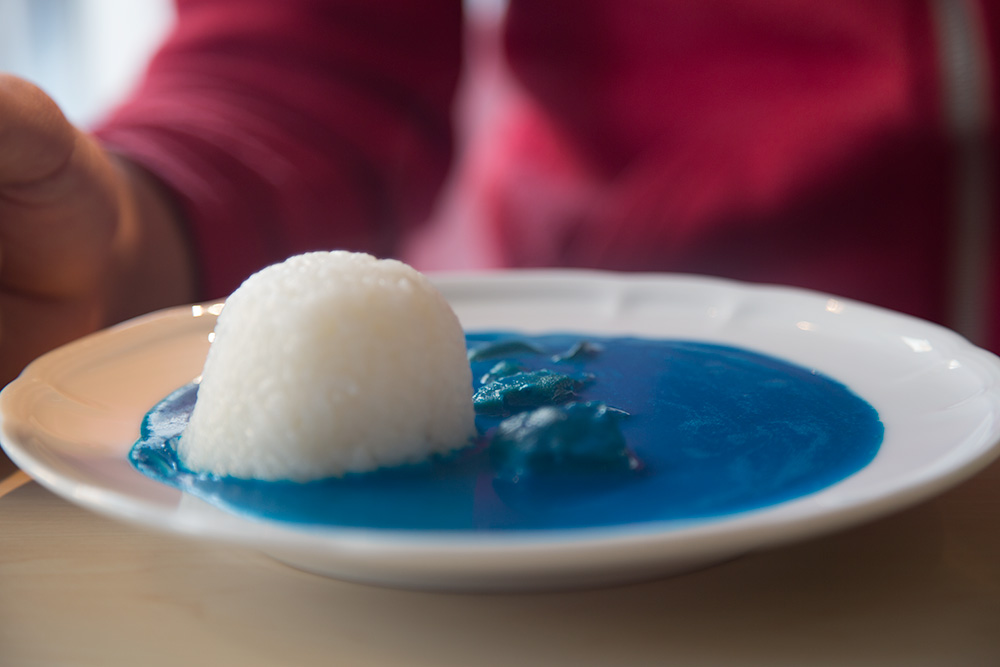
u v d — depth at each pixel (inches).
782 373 19.4
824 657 15.0
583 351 20.1
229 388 16.6
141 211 25.5
